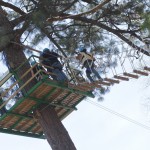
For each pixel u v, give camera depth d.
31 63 16.75
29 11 17.72
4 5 18.67
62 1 18.05
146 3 19.55
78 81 17.12
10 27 18.19
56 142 17.72
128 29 19.38
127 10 19.55
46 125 17.91
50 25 18.92
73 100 18.56
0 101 17.45
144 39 17.50
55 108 18.73
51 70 16.94
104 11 19.55
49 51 16.98
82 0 20.03
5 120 18.06
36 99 17.42
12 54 18.25
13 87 17.16
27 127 19.02
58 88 17.23
